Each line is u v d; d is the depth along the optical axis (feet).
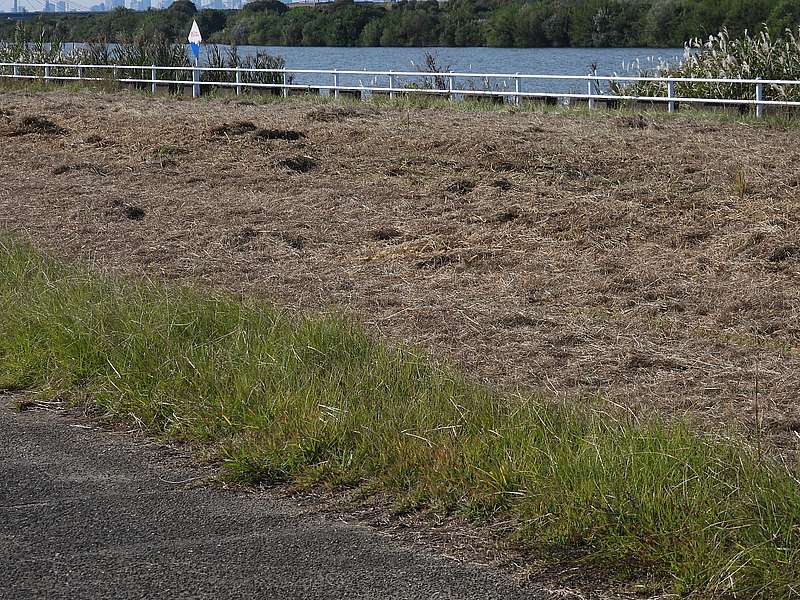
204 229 40.83
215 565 14.92
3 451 19.43
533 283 32.22
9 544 15.61
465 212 41.98
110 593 14.16
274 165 53.42
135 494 17.47
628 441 17.61
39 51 113.19
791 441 19.43
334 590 14.19
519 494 16.51
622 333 27.04
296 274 34.30
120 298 27.35
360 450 18.48
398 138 59.41
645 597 13.92
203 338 24.80
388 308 30.04
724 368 23.94
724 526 14.97
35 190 49.60
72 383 23.03
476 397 20.57
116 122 69.00
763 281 31.53
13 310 27.09
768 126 61.77
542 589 14.19
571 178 47.88
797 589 13.65
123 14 238.27
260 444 18.98
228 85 94.73
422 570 14.73
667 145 55.11
